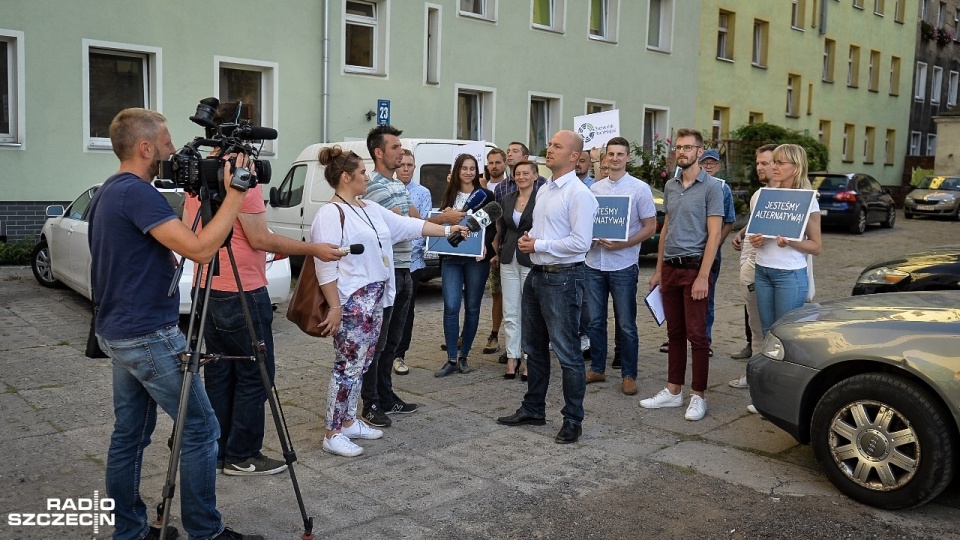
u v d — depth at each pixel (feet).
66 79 41.57
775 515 13.70
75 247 30.35
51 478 14.65
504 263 21.53
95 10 41.96
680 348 19.43
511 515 13.56
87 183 42.86
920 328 13.69
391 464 15.72
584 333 23.84
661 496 14.44
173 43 44.70
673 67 77.20
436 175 34.06
